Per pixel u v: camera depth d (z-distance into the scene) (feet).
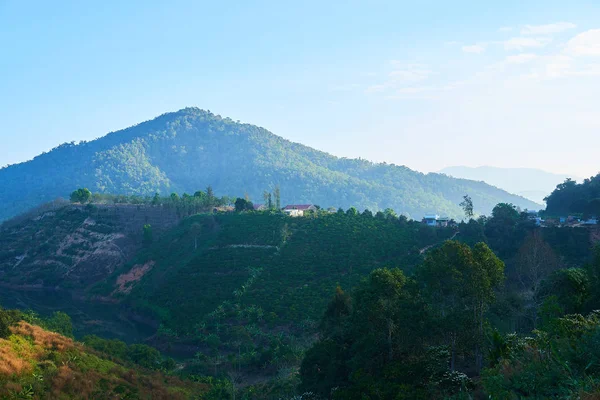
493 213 341.21
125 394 116.98
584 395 42.91
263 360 196.85
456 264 97.04
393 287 100.78
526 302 142.82
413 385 79.25
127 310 329.52
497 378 55.26
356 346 100.42
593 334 55.11
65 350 132.98
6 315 137.59
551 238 268.41
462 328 89.56
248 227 384.88
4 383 98.94
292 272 294.66
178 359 222.28
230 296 278.46
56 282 424.05
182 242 407.44
